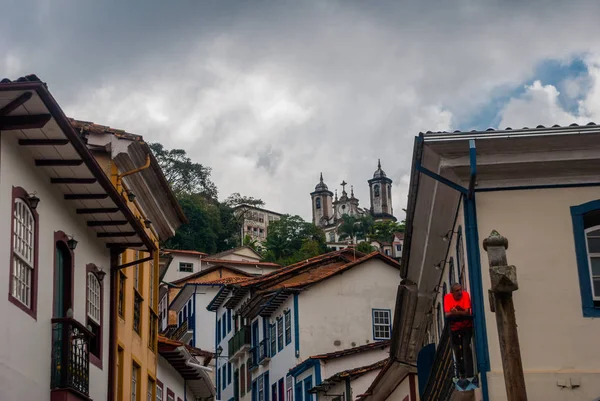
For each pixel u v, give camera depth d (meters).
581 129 13.05
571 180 13.62
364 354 33.59
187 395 27.61
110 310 17.39
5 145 12.34
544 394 12.77
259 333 41.78
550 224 13.47
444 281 17.75
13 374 12.24
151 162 18.86
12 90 11.40
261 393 41.06
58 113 12.08
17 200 12.81
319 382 33.00
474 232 13.43
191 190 100.69
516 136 13.06
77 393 14.06
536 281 13.25
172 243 86.00
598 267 13.38
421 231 16.52
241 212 121.75
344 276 37.84
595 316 13.09
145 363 20.73
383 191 183.00
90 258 16.30
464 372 13.07
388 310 37.81
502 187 13.62
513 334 10.46
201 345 51.22
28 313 12.92
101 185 14.43
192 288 52.47
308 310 37.03
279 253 102.88
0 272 11.87
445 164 13.41
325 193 180.88
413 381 23.84
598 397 12.73
